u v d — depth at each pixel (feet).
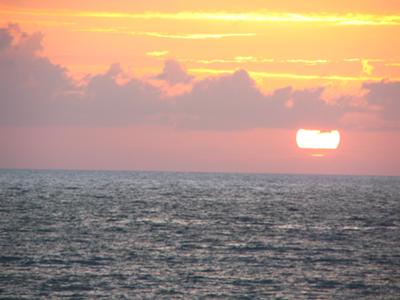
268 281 590.14
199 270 632.38
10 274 602.44
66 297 526.98
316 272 632.38
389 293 558.56
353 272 636.48
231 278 599.16
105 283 573.33
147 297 530.68
